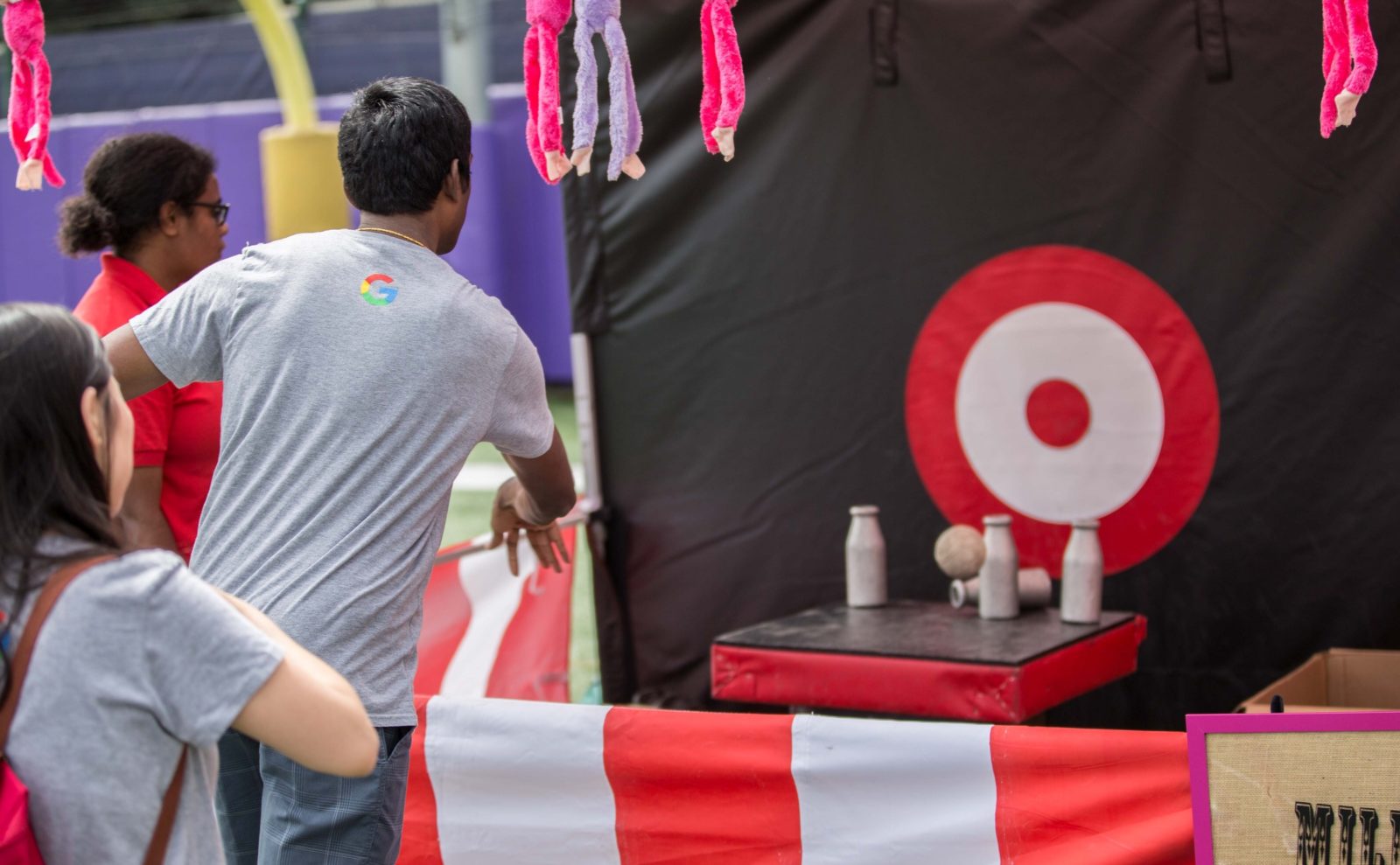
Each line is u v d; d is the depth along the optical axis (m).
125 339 2.03
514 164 12.02
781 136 3.71
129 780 1.31
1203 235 3.39
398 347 1.93
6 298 12.63
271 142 10.77
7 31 2.18
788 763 2.25
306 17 12.21
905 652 2.77
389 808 1.91
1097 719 3.56
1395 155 3.22
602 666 3.97
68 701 1.29
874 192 3.66
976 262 3.59
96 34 12.68
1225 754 1.89
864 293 3.69
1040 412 3.57
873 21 3.61
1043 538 3.59
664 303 3.85
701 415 3.85
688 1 3.70
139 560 1.34
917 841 2.18
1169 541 3.48
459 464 2.00
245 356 1.96
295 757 1.36
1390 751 1.84
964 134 3.57
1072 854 2.08
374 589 1.88
